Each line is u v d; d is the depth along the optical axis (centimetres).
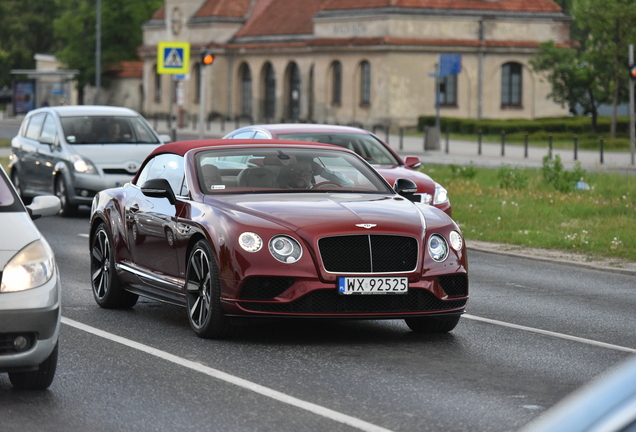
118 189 2531
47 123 5191
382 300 2002
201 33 17562
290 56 15862
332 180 2270
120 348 1969
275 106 16338
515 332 2205
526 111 14875
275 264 1962
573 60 13050
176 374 1747
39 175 5122
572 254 3725
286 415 1480
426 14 14162
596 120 13088
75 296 2652
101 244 2509
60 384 1673
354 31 14575
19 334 1535
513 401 1576
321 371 1778
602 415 580
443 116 14400
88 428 1413
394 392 1627
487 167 7931
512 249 3862
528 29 14700
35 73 16200
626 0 11831
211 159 2280
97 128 5078
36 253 1581
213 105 17300
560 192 5650
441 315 2047
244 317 1992
